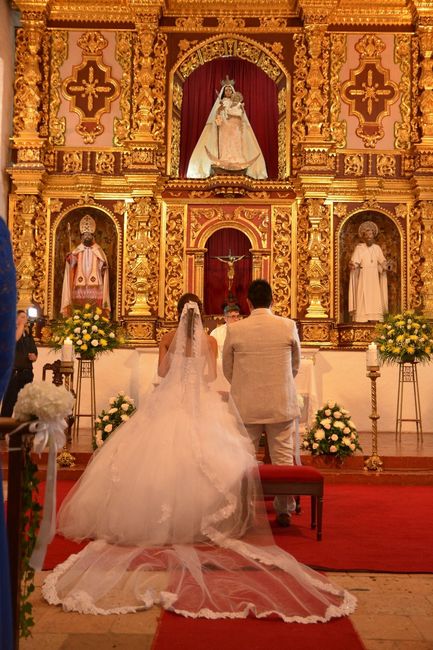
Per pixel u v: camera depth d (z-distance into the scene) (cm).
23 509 312
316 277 1466
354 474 891
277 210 1511
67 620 392
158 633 373
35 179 1462
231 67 1599
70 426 927
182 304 635
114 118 1530
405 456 959
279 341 624
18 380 1131
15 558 300
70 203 1499
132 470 558
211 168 1520
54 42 1545
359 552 548
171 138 1537
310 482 580
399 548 561
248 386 622
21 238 1458
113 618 396
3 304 215
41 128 1523
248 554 493
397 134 1530
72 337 1130
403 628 388
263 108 1602
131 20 1548
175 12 1558
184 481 541
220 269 1536
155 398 606
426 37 1520
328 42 1547
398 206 1501
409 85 1539
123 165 1514
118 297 1477
